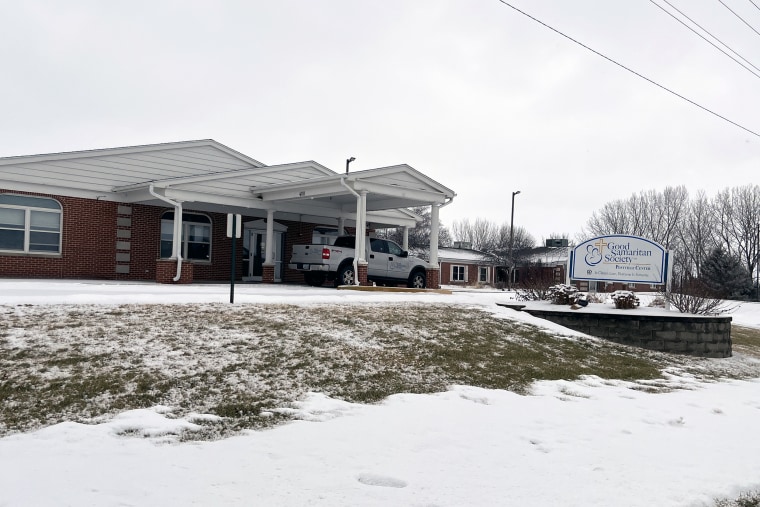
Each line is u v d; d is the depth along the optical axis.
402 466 5.55
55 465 5.33
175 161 24.56
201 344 10.23
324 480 5.07
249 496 4.64
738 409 8.95
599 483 5.30
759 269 68.88
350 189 20.95
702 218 71.88
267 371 9.39
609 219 77.50
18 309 11.30
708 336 15.52
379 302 15.67
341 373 9.63
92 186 22.59
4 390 8.01
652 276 17.05
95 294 13.61
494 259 56.00
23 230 21.31
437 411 7.93
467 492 4.94
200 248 25.50
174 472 5.20
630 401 9.16
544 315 16.53
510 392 9.45
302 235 28.33
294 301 14.55
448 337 12.45
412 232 72.38
